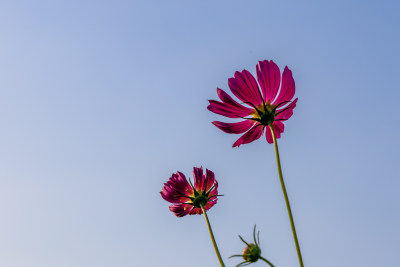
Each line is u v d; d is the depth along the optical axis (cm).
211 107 65
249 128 65
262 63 64
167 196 77
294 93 64
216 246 63
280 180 56
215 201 78
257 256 59
